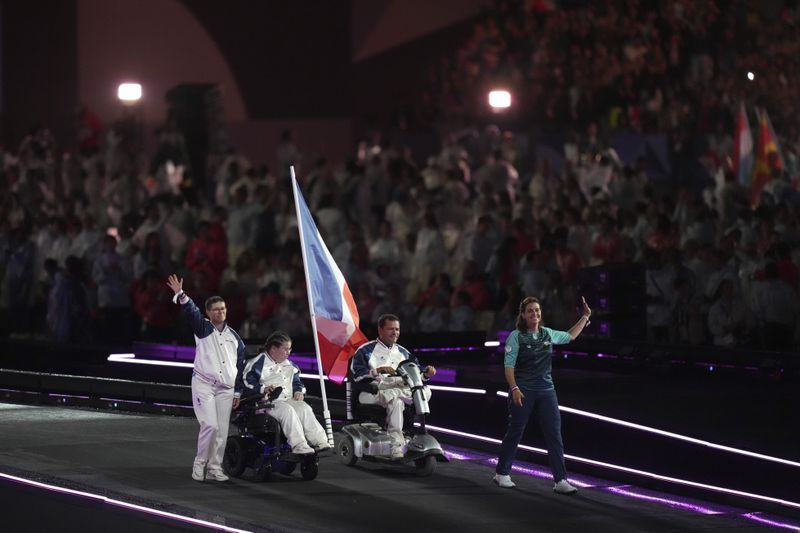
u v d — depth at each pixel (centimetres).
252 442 4256
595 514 3900
